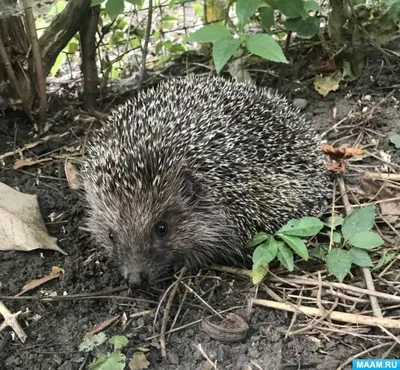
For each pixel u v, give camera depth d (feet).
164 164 0.92
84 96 1.38
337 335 0.83
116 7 1.16
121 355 0.81
